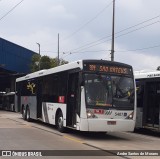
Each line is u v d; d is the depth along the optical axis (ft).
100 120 54.19
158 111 62.64
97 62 56.08
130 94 56.75
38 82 80.33
